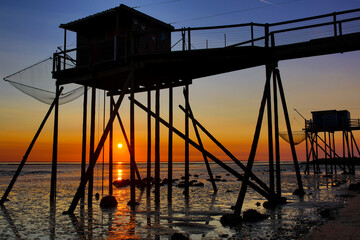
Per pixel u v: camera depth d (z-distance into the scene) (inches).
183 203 676.7
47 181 1518.2
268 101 553.0
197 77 688.4
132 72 567.5
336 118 1658.5
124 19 653.9
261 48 541.0
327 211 497.0
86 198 794.2
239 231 406.6
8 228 450.0
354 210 511.8
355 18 503.2
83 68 621.6
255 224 445.4
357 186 899.4
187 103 709.3
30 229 442.9
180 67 600.7
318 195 754.8
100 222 482.3
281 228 416.8
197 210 584.1
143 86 797.2
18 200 767.7
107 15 631.8
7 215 553.6
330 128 1662.2
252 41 546.9
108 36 681.6
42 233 419.8
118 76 630.5
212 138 646.5
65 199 780.0
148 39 674.2
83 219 506.6
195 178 1761.8
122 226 452.8
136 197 802.2
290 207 575.2
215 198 768.9
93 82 623.8
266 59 551.2
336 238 349.7
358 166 3540.8
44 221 496.4
